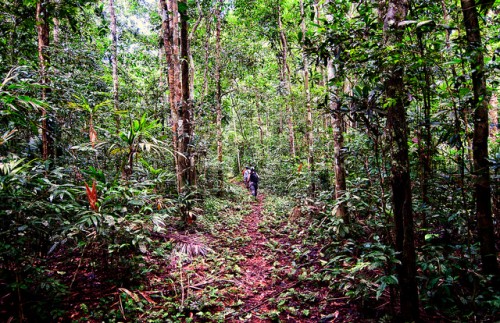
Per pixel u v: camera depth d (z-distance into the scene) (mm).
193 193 6977
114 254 4020
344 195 5113
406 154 2695
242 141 23469
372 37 2965
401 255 2850
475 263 3502
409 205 2729
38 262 3896
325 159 8836
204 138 10711
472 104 3082
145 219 4211
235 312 3740
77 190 3865
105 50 12070
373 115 3039
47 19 5855
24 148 5449
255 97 20328
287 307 3797
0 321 2922
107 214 3734
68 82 5699
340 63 3109
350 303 3650
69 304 3467
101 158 6539
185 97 7648
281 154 15812
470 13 2906
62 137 5965
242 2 13156
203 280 4488
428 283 3281
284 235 6992
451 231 4043
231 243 6379
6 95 3590
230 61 14469
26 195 3256
